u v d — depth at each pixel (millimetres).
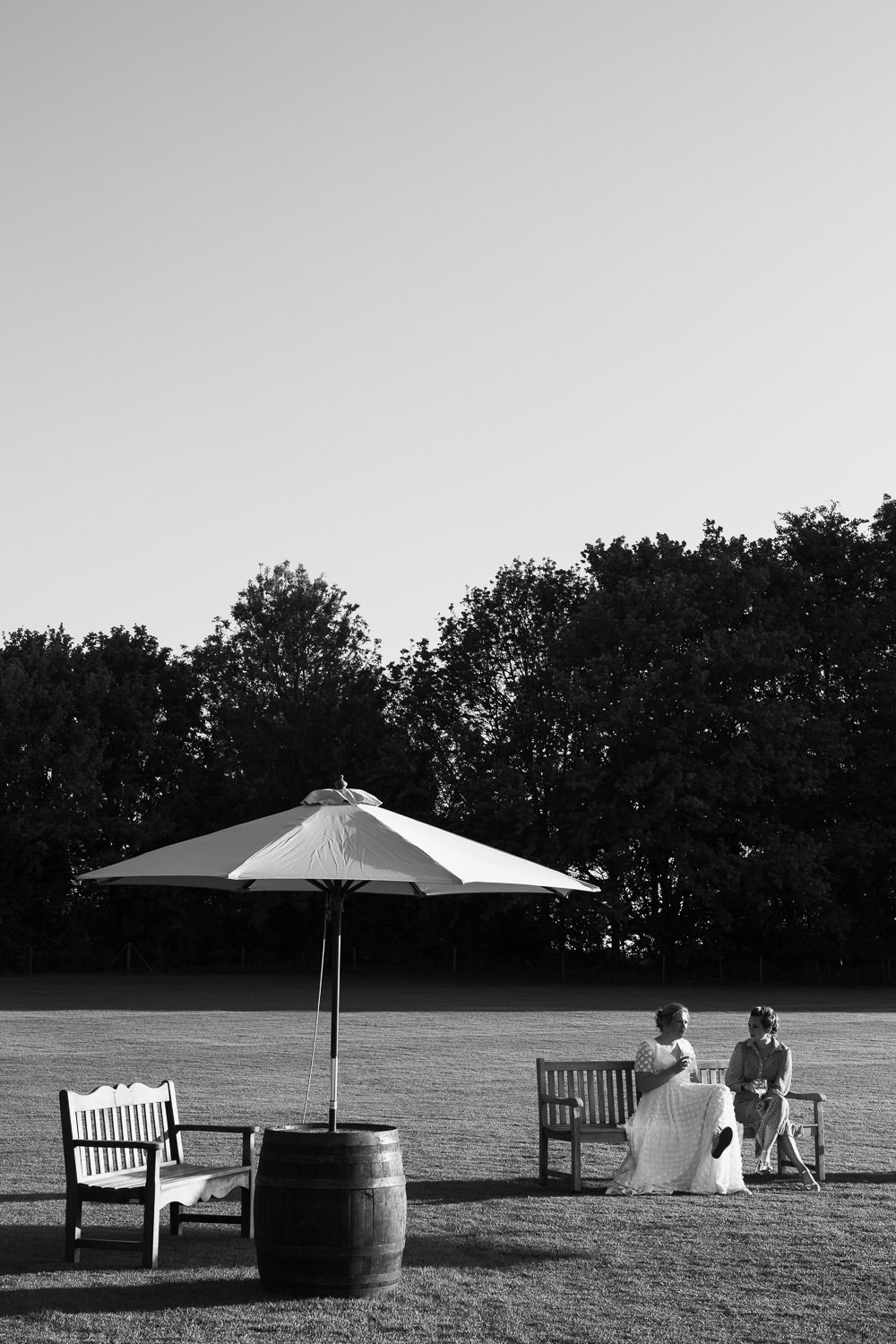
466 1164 13695
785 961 61000
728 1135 12312
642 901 60406
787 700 57875
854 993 48969
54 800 63844
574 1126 12398
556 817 57000
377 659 74375
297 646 72125
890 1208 11578
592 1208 11539
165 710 72125
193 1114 16828
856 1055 24906
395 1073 21625
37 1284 8875
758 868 55312
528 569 65812
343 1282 8578
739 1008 39125
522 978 58906
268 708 70375
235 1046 26156
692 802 54281
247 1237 10477
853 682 61094
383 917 65188
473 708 64875
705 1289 8898
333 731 69562
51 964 63875
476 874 8844
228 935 66312
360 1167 8695
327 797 9844
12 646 70750
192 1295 8648
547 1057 24172
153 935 65688
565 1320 8156
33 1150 14320
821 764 57844
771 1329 7984
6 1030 29859
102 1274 9180
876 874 60469
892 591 61125
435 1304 8477
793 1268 9477
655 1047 12664
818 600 61188
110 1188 9516
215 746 71125
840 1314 8328
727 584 59562
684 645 57844
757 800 58156
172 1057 23859
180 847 9453
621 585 58938
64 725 66188
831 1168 13672
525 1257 9797
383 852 8938
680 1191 12320
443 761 64375
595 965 62906
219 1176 10156
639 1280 9125
